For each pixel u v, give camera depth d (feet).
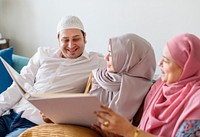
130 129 4.07
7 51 8.55
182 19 7.73
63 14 10.28
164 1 7.93
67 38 6.97
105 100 5.60
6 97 7.08
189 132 4.04
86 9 9.67
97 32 9.60
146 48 5.50
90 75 6.43
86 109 4.24
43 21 10.89
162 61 4.73
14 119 6.73
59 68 7.12
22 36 11.70
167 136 4.42
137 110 5.28
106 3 9.15
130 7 8.64
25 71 7.59
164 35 8.13
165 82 4.75
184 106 4.35
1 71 8.09
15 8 11.53
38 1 10.81
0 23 12.19
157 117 4.66
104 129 4.18
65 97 4.00
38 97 4.30
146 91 5.35
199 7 7.38
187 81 4.51
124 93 5.28
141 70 5.47
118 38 5.58
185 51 4.43
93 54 7.32
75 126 4.86
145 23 8.43
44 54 7.48
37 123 6.66
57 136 4.64
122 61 5.49
